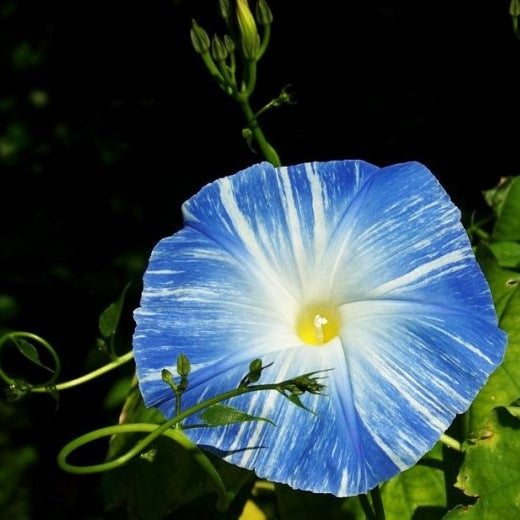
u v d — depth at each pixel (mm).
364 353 405
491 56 1099
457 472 433
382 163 1104
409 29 1131
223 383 407
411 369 398
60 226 1249
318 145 1127
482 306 400
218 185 436
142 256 1218
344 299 426
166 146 1248
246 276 427
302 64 1150
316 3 1146
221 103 1211
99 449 1093
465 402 391
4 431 1114
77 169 1274
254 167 438
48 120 1303
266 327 422
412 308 407
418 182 423
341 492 385
